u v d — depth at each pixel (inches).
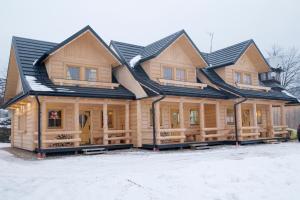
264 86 909.8
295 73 1707.7
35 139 596.7
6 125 1286.9
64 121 653.9
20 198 264.8
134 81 683.4
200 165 354.3
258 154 531.2
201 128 724.7
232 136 774.5
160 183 289.1
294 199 262.1
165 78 741.9
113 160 487.5
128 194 263.4
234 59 792.9
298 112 1091.3
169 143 659.4
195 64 789.9
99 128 706.2
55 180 317.7
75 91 591.8
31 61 653.3
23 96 588.4
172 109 765.9
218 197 259.9
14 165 437.7
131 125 701.3
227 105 826.8
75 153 591.5
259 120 905.5
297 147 657.6
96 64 693.9
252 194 269.1
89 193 270.1
